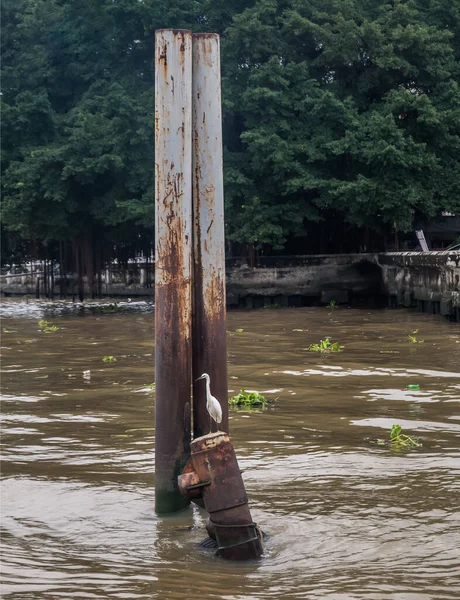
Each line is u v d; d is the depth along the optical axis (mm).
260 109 32406
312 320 26281
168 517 7512
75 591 5977
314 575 6180
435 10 34875
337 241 36750
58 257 43656
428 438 10031
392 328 22828
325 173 32906
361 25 33750
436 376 14414
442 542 6734
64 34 38750
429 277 27031
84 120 33656
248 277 33375
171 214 7336
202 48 7559
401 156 30125
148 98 33938
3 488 8375
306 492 8031
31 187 34375
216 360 7613
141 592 5934
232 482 6602
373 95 34594
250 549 6512
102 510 7719
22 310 33625
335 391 13164
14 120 36781
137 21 35125
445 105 32844
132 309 33406
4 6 41531
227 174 32188
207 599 5801
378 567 6293
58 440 10250
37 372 15734
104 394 13234
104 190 35781
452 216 36875
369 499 7785
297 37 34094
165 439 7469
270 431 10500
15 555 6699
